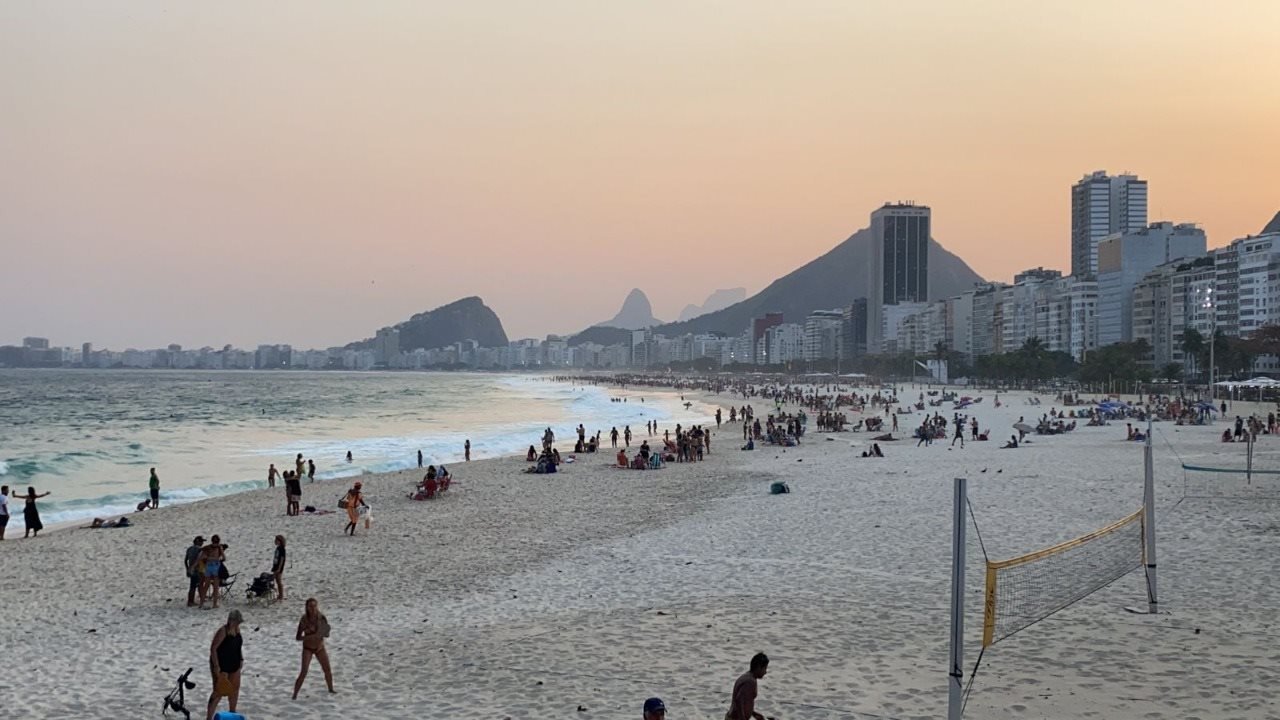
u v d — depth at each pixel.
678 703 14.95
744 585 23.17
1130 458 51.41
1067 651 16.81
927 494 37.91
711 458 61.50
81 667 17.88
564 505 39.72
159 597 24.02
